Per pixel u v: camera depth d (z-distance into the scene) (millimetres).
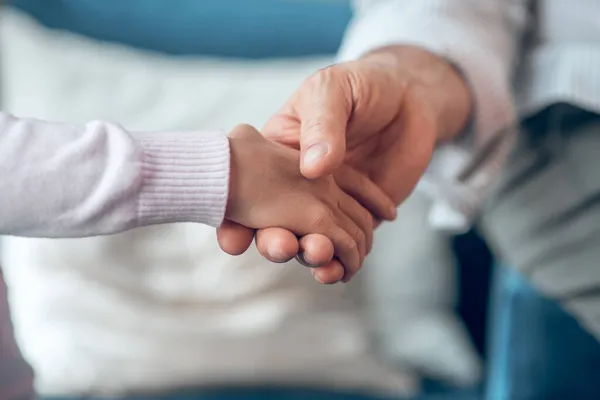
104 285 1212
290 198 707
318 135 681
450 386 1310
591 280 840
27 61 1360
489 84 822
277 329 1227
